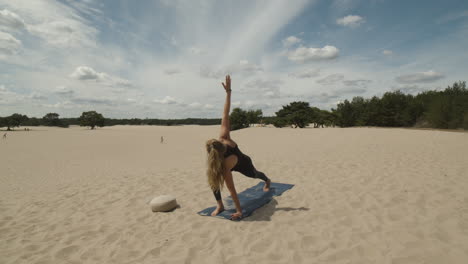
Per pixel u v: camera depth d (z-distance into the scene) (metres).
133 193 6.07
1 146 34.62
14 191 8.61
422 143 11.59
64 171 14.23
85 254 3.28
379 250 2.86
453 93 29.78
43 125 129.88
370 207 4.12
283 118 59.84
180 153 21.27
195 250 3.20
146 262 2.99
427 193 4.52
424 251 2.76
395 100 37.66
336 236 3.28
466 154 8.07
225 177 4.03
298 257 2.86
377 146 11.52
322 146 14.12
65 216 4.78
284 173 7.14
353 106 47.62
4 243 3.71
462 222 3.34
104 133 67.81
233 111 78.50
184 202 5.17
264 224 3.83
